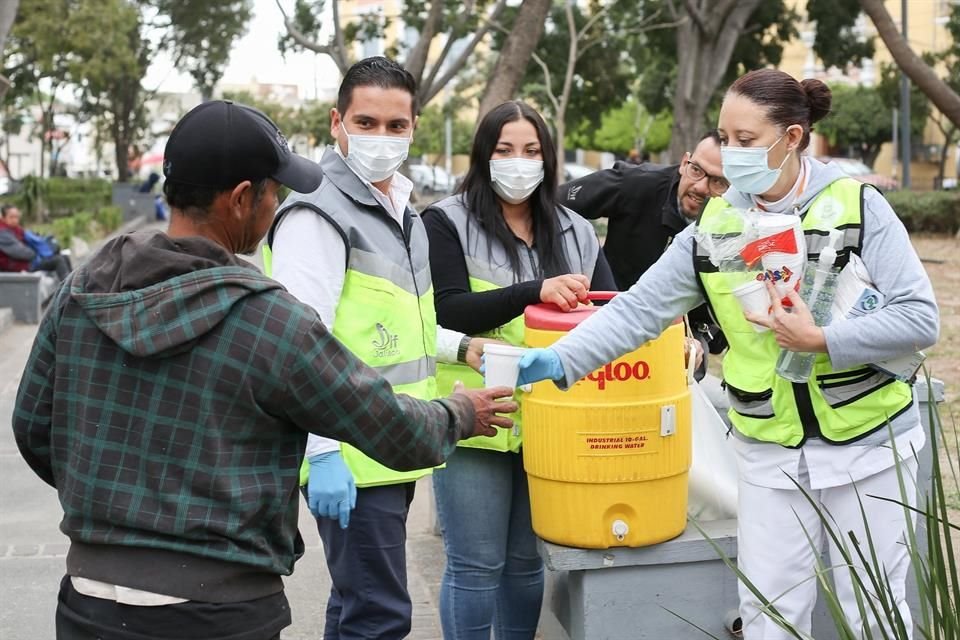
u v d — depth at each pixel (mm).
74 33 29484
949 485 5688
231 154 2158
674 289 2986
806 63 47188
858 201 2807
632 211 4250
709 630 3395
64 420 2162
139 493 2088
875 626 2969
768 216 2768
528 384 2973
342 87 3219
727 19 18141
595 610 3338
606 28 22141
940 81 16469
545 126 3482
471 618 3410
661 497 3236
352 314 3141
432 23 13414
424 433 2279
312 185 2301
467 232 3484
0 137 50906
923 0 45531
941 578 2375
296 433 2199
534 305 3312
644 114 47781
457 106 36406
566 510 3221
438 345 3420
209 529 2078
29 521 5672
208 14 36531
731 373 2977
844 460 2871
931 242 22234
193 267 2090
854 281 2789
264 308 2102
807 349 2730
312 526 5727
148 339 2049
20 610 4480
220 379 2076
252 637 2137
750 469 2994
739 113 2797
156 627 2066
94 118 49625
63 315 2168
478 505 3359
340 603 3395
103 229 28266
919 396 3545
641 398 3152
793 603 2973
